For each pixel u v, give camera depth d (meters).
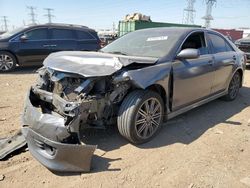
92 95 3.23
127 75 3.34
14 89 6.86
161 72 3.77
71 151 2.97
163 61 3.91
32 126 3.23
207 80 4.86
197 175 3.12
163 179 3.03
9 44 9.47
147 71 3.60
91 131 4.11
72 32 10.73
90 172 3.11
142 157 3.46
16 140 3.70
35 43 9.89
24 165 3.22
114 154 3.50
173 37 4.40
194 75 4.42
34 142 3.24
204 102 5.02
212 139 4.06
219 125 4.63
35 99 3.66
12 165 3.21
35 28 9.95
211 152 3.66
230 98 6.07
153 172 3.15
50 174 3.06
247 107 5.76
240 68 6.07
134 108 3.46
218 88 5.38
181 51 4.09
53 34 10.28
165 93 3.92
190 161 3.41
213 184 2.97
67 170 3.02
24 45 9.72
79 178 3.00
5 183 2.88
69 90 3.31
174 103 4.14
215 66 5.02
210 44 5.11
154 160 3.40
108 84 3.36
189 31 4.62
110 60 3.39
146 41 4.55
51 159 3.04
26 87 7.14
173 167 3.27
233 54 5.79
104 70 3.24
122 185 2.90
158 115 3.91
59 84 3.42
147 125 3.75
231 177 3.10
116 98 3.46
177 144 3.85
